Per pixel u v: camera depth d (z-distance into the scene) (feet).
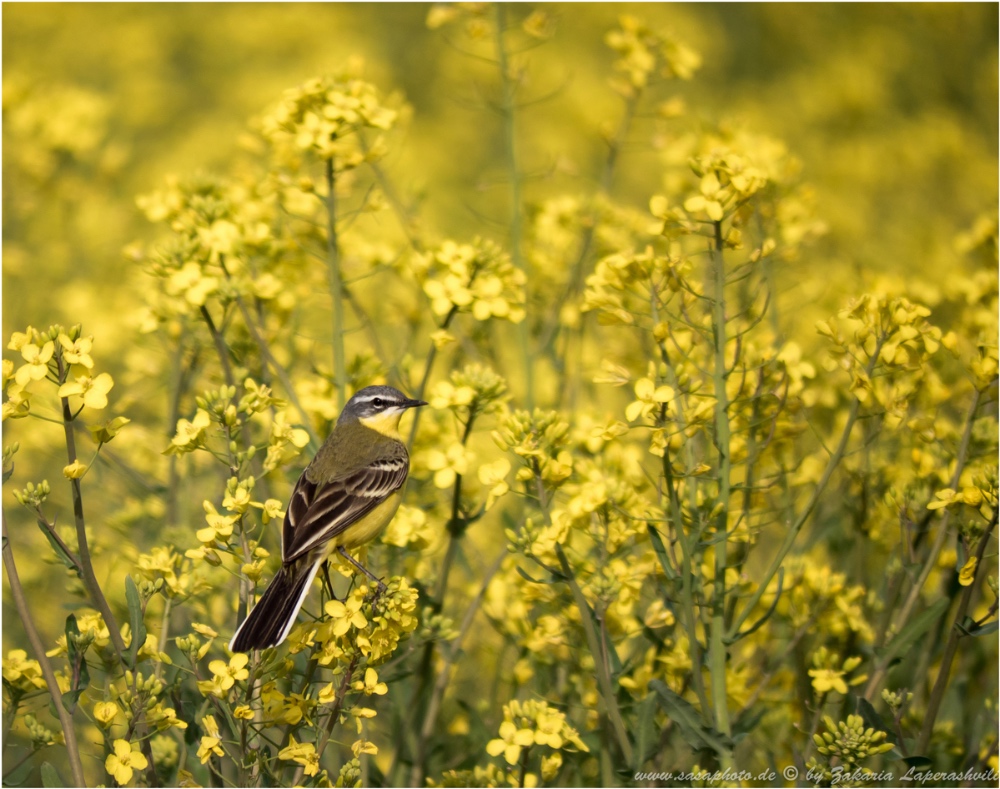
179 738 31.60
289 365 42.83
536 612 37.81
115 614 34.22
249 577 26.25
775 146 46.96
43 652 25.58
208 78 99.91
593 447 35.12
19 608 25.61
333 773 32.91
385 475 32.24
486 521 45.70
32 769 29.63
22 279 58.18
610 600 30.78
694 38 101.71
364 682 26.04
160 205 40.50
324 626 26.20
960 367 39.70
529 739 27.63
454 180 86.58
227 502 26.45
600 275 33.09
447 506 39.40
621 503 32.73
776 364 34.55
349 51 95.66
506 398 33.04
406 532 32.48
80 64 96.27
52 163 57.36
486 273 35.55
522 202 51.88
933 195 79.92
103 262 59.98
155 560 29.17
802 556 36.37
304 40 99.30
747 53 110.83
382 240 51.11
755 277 46.37
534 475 29.76
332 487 31.09
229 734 29.78
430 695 36.06
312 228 43.09
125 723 28.53
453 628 34.86
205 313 35.19
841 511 40.24
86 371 26.16
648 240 51.42
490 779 30.19
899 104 95.86
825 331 30.63
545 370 48.44
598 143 80.94
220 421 28.48
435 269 41.68
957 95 96.89
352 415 34.53
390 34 113.19
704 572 33.76
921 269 54.13
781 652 36.32
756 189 31.22
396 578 27.14
